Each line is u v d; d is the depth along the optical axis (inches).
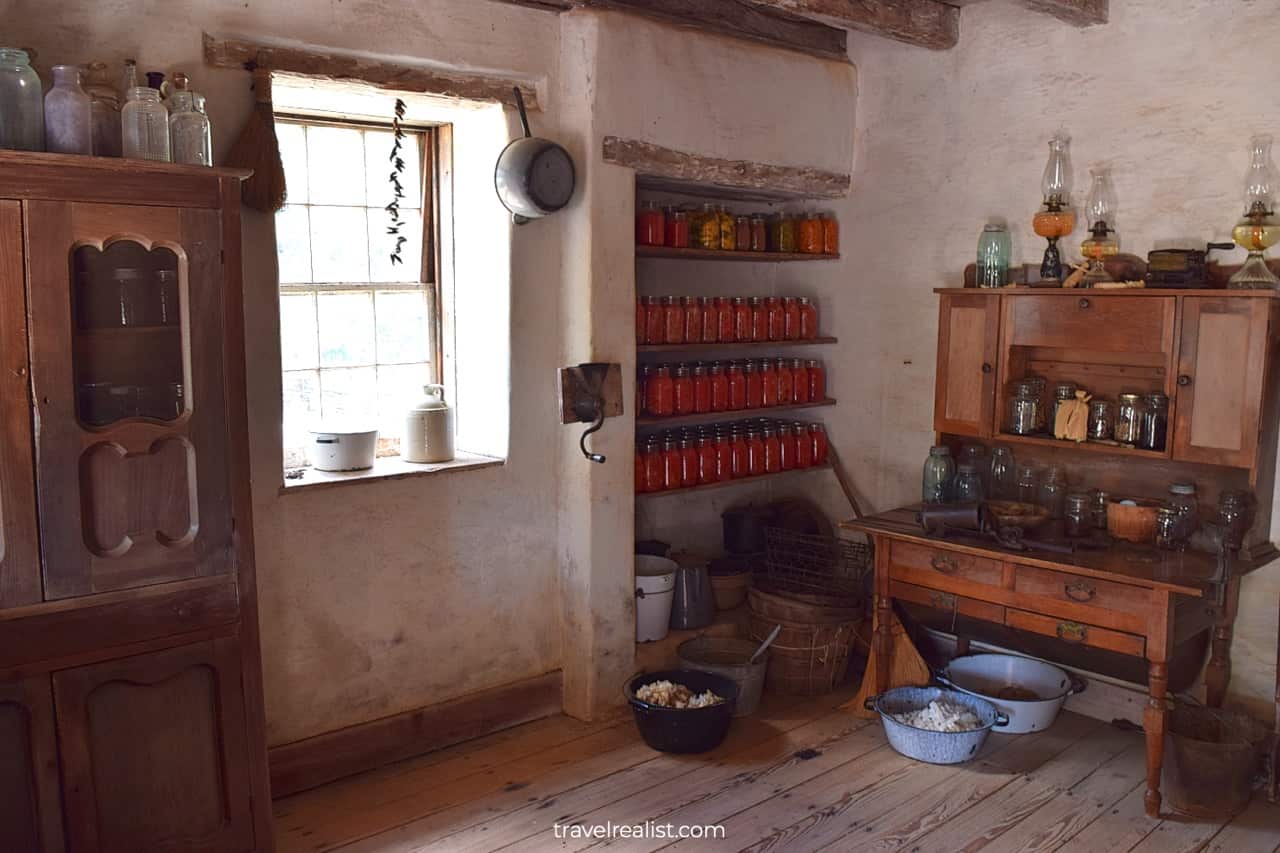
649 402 162.1
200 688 102.7
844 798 126.5
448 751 140.0
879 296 175.5
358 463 134.0
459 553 141.1
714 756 138.3
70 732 95.0
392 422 148.3
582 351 145.1
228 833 105.5
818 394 184.5
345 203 141.7
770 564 169.2
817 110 170.2
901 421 174.1
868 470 180.1
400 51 126.0
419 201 149.2
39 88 93.0
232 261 99.7
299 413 138.9
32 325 89.7
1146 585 120.4
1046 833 118.7
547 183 135.2
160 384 98.1
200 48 112.3
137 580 97.3
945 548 139.6
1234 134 133.8
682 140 151.3
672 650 160.6
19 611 91.4
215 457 100.6
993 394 149.9
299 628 127.1
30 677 92.6
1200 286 132.2
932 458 156.7
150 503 97.6
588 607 148.3
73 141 93.3
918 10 152.7
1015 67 154.3
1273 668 134.8
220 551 101.9
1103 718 149.9
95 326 93.9
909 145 168.7
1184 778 123.6
